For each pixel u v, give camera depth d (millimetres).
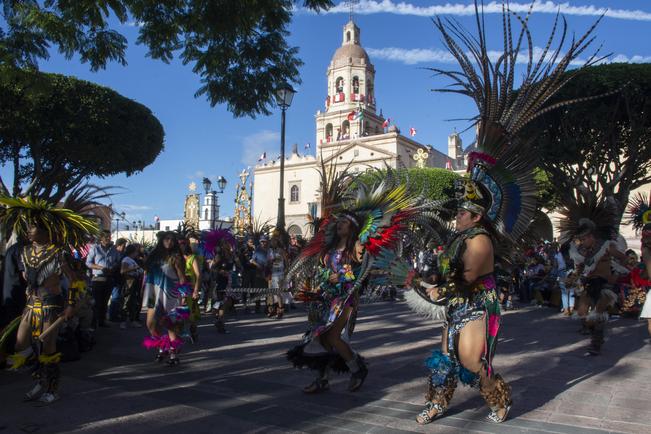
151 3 7496
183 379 5121
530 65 3764
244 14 7527
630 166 13961
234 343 7254
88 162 18719
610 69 13305
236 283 11281
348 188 5051
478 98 3867
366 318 10203
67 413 3977
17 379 5000
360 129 61750
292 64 9000
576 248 7762
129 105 18609
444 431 3562
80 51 8203
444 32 3930
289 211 60812
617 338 7699
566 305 10953
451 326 3658
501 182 3797
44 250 4285
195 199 30453
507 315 11062
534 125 13633
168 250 5875
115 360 6070
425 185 4590
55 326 4238
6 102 15234
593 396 4430
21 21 7629
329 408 4129
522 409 4047
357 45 68250
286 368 5625
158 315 5840
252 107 9188
